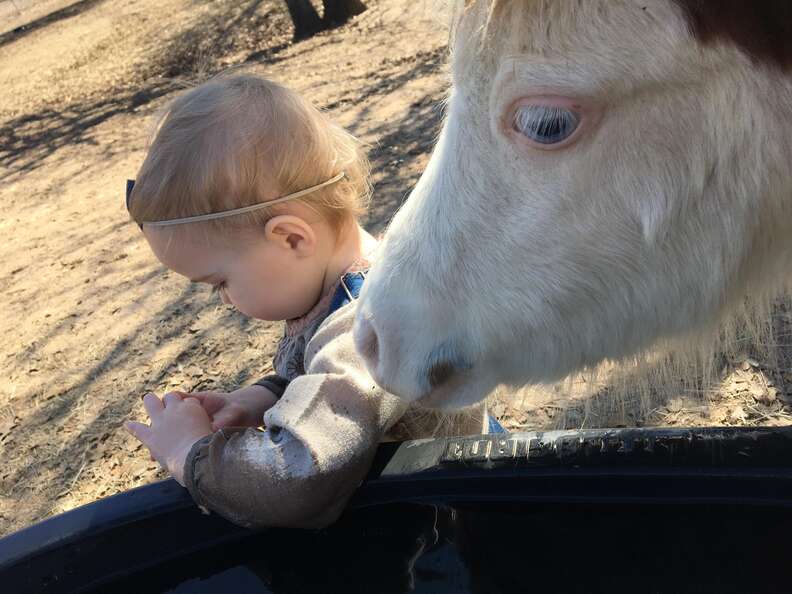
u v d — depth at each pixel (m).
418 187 0.47
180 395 0.46
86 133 3.43
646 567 0.42
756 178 0.40
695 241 0.42
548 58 0.37
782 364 0.90
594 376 0.57
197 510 0.43
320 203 0.45
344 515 0.44
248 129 0.43
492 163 0.42
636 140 0.39
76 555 0.43
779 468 0.39
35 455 1.21
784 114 0.38
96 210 2.38
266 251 0.44
